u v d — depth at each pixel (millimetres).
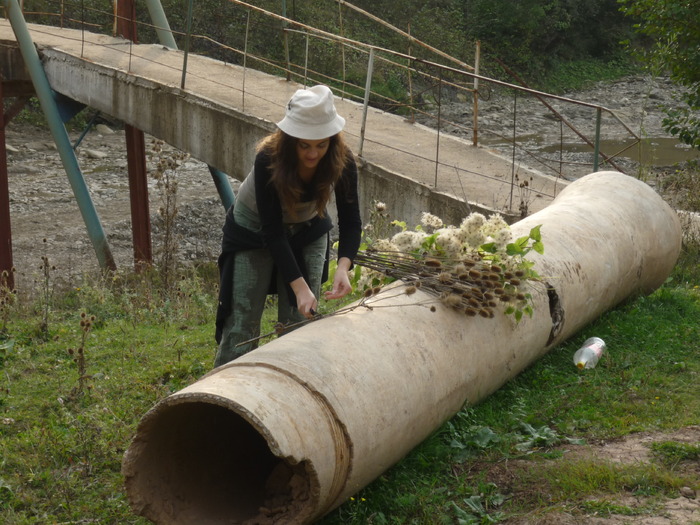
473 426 4223
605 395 4645
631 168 20375
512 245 4453
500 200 7324
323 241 4391
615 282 5570
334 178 3771
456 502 3658
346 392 3375
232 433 3785
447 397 3965
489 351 4273
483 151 9086
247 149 9039
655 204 6285
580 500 3539
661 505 3436
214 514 3412
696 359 5180
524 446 4086
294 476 3318
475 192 7520
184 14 27062
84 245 15109
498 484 3783
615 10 39062
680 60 10070
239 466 3742
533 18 34781
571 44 37719
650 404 4527
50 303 8039
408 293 4062
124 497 3889
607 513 3393
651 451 3955
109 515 3766
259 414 3021
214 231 16469
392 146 8914
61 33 14219
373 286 4617
